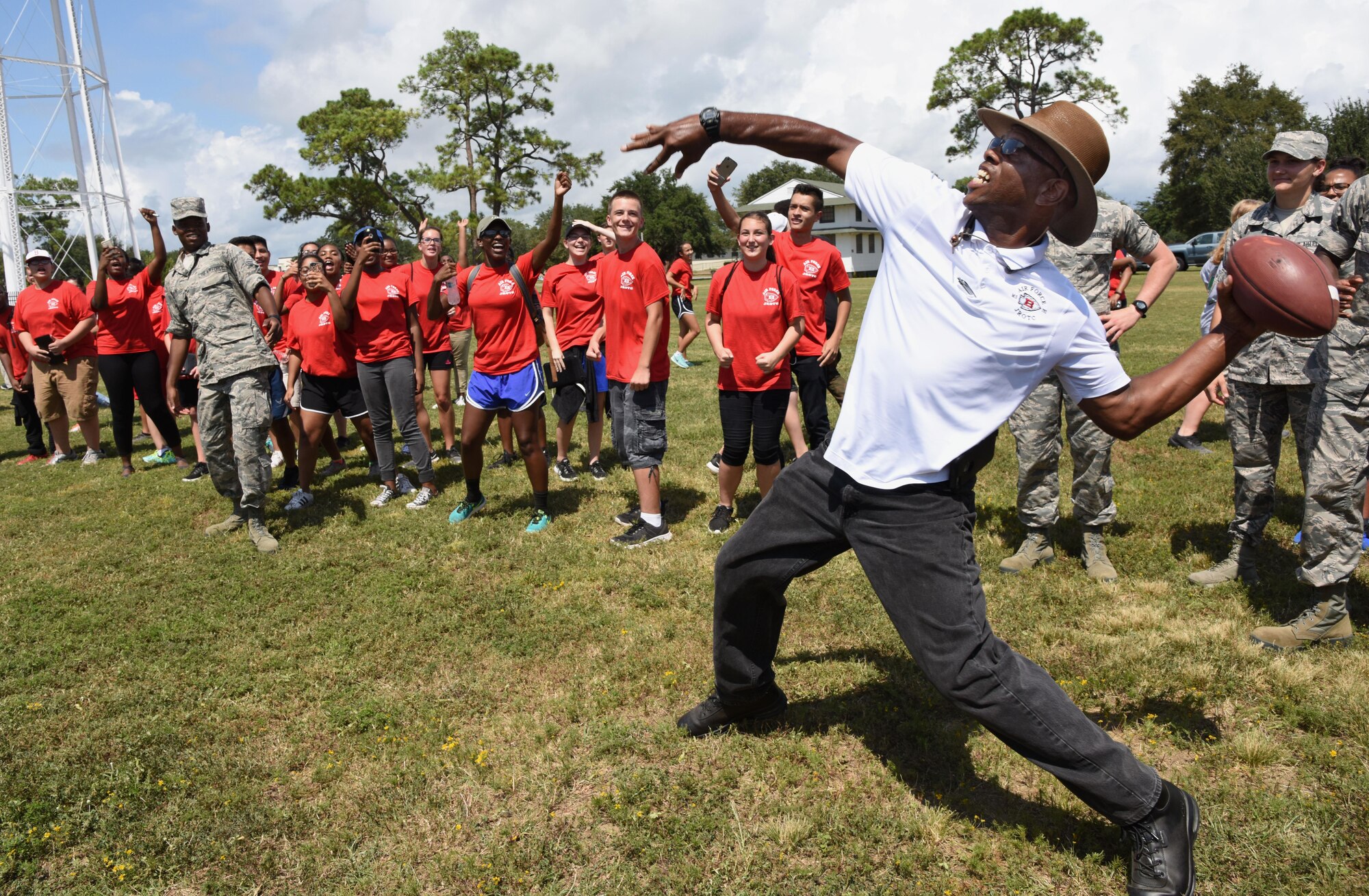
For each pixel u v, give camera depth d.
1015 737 2.43
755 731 3.30
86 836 2.88
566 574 5.06
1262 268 2.21
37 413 9.55
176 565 5.50
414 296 7.48
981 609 2.47
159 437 8.84
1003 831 2.70
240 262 5.76
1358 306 3.51
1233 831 2.60
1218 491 6.00
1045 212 2.26
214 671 4.02
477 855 2.71
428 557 5.48
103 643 4.33
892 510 2.48
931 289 2.36
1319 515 3.64
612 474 7.38
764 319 5.14
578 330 7.19
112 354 8.08
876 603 4.40
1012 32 52.38
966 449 2.38
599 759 3.19
